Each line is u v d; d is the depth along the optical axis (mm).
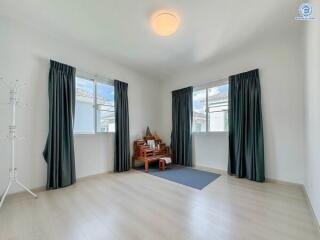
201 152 4156
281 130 2896
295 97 2760
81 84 3391
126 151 3969
